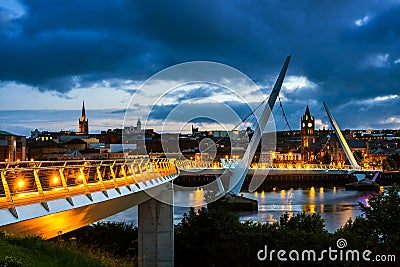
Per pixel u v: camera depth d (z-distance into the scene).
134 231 50.62
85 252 23.25
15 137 138.50
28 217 20.00
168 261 46.34
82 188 26.81
